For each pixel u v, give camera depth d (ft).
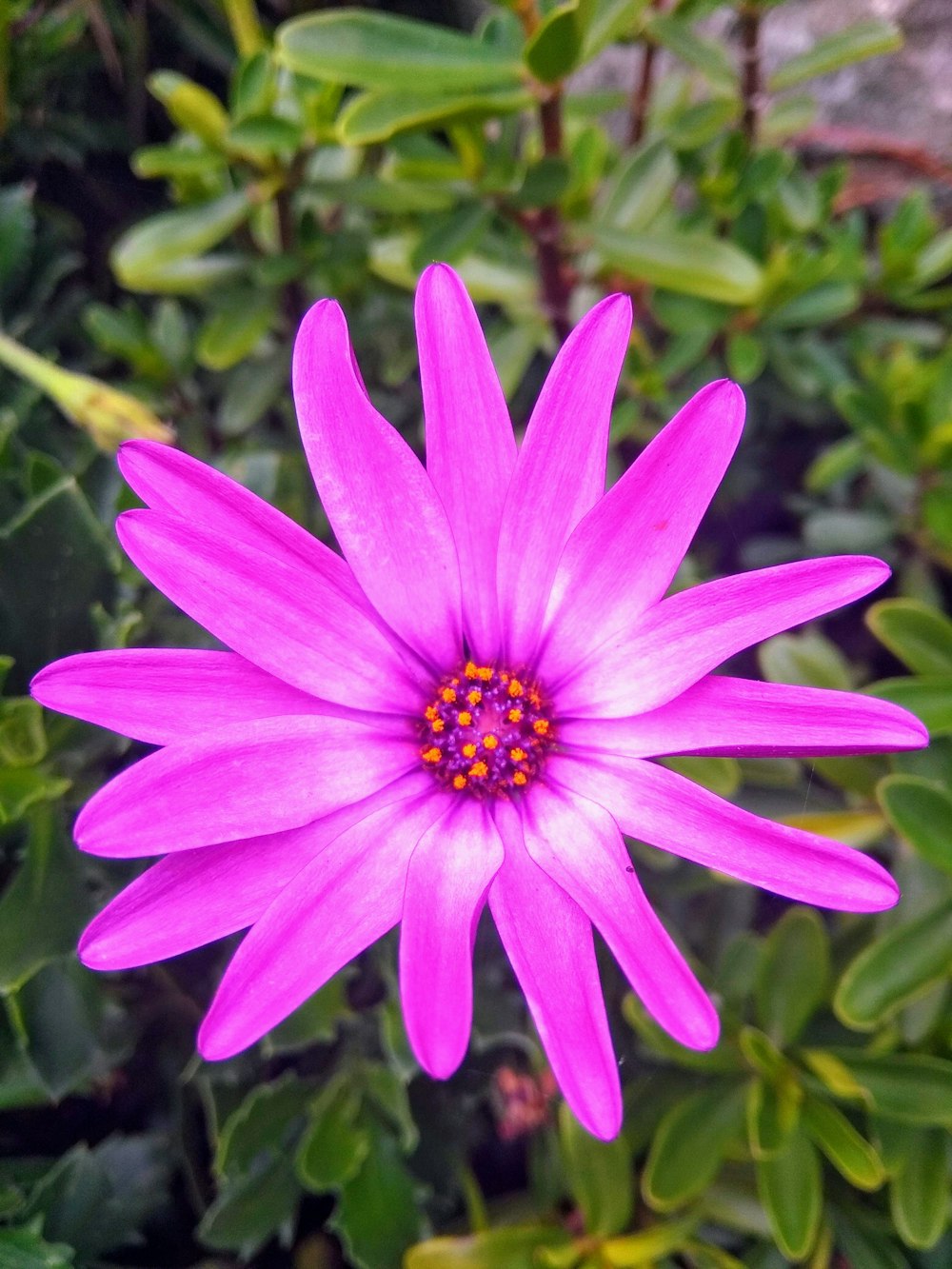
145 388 0.41
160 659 0.23
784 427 0.45
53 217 0.43
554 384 0.23
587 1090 0.19
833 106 0.44
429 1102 0.35
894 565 0.41
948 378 0.36
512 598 0.25
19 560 0.30
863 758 0.33
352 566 0.24
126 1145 0.34
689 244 0.35
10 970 0.27
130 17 0.45
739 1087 0.31
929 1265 0.32
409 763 0.25
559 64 0.28
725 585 0.22
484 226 0.33
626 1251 0.30
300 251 0.37
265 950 0.21
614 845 0.22
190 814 0.21
